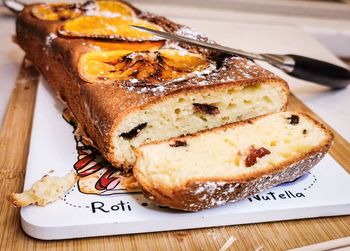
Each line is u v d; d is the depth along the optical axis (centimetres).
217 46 26
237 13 53
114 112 22
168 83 23
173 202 20
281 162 22
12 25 45
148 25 30
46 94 30
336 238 20
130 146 23
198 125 25
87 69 25
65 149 24
